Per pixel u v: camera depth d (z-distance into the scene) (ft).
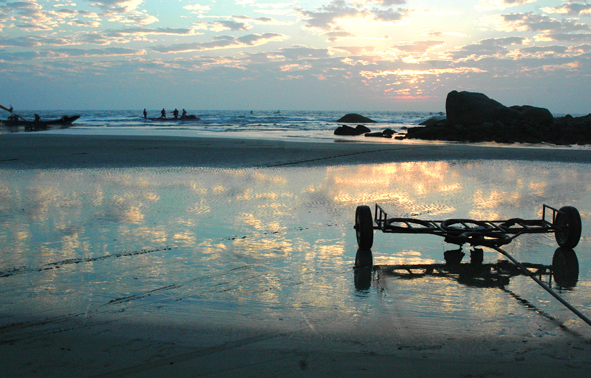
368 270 19.35
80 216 29.48
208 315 14.39
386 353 11.80
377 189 40.70
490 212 31.48
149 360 11.28
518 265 18.25
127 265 19.76
